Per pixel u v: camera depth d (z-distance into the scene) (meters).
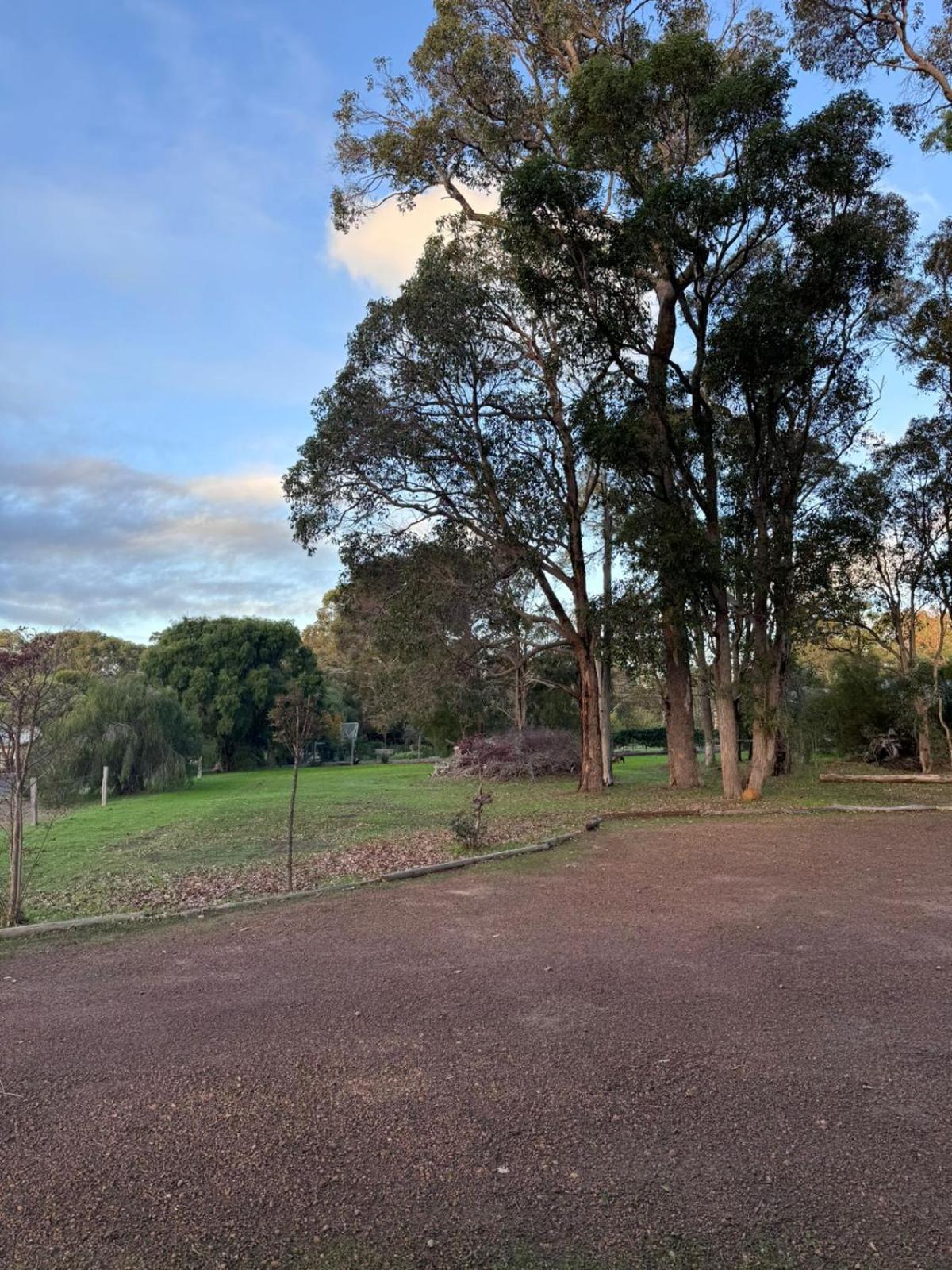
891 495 19.38
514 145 19.98
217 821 16.80
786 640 18.95
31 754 8.00
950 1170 2.94
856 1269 2.42
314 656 54.75
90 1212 2.82
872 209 16.03
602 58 15.20
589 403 17.48
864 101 14.38
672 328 19.53
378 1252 2.57
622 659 19.94
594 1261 2.50
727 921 6.70
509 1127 3.34
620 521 20.31
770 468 17.50
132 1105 3.64
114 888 9.39
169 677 47.12
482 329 19.50
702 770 29.09
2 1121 3.52
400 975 5.48
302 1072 3.93
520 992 5.03
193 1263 2.54
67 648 8.18
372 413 19.00
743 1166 3.00
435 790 24.45
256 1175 3.03
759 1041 4.15
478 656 23.38
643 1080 3.74
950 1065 3.81
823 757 27.58
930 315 17.77
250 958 6.05
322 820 16.30
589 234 16.39
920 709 21.30
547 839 11.84
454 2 18.50
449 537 20.64
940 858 9.55
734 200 14.50
